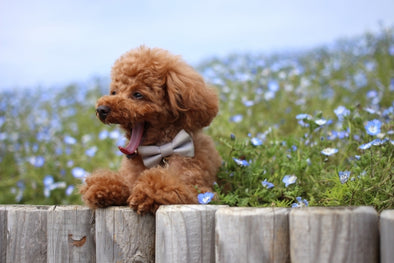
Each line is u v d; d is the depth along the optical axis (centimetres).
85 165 150
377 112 125
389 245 69
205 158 97
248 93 189
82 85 326
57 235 86
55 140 178
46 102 260
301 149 115
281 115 170
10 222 89
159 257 79
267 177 105
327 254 70
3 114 235
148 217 83
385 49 213
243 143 112
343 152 116
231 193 101
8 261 89
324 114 151
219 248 76
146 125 96
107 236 84
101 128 187
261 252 74
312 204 95
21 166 163
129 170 97
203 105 96
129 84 95
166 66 95
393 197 89
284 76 202
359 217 70
